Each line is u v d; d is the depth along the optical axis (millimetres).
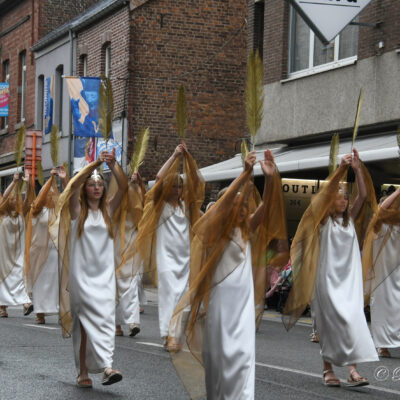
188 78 30547
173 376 9516
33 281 15312
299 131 22406
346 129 20734
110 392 8523
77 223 8945
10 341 12234
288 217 21422
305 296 9531
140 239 12258
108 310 8812
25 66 40062
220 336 7113
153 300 22141
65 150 34562
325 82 21516
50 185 15336
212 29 30844
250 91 7543
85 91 28047
